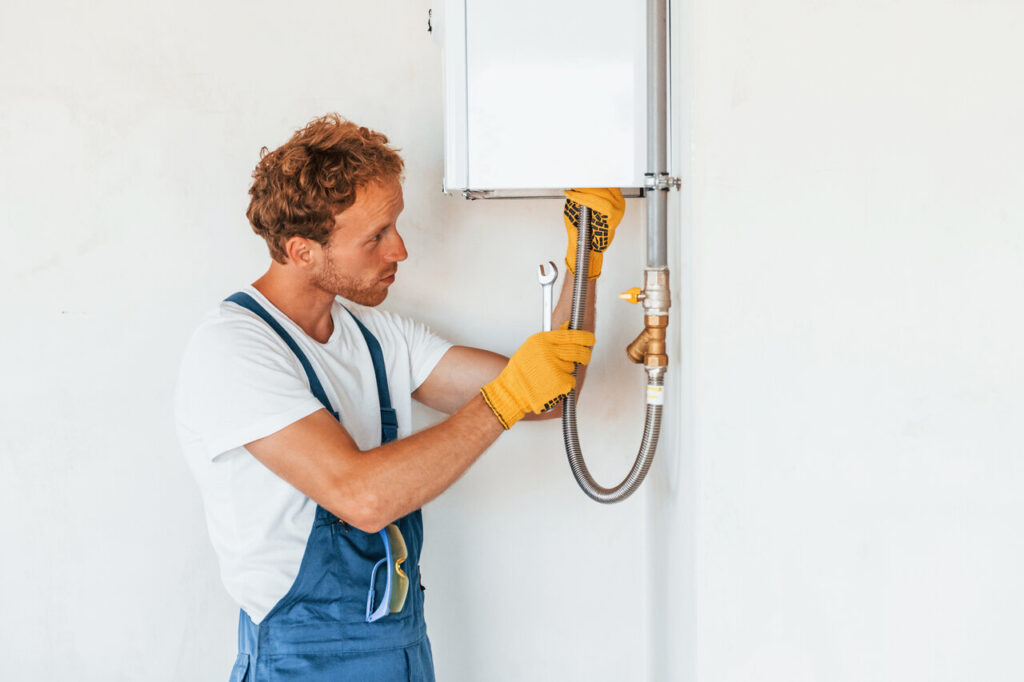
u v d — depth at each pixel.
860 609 0.98
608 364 1.70
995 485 0.96
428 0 1.67
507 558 1.74
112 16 1.65
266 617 1.29
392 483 1.17
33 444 1.69
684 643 1.15
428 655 1.46
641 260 1.67
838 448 0.97
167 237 1.68
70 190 1.66
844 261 0.96
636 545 1.74
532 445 1.72
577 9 1.15
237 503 1.28
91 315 1.68
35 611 1.71
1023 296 0.94
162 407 1.70
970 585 0.97
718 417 0.98
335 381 1.38
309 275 1.33
